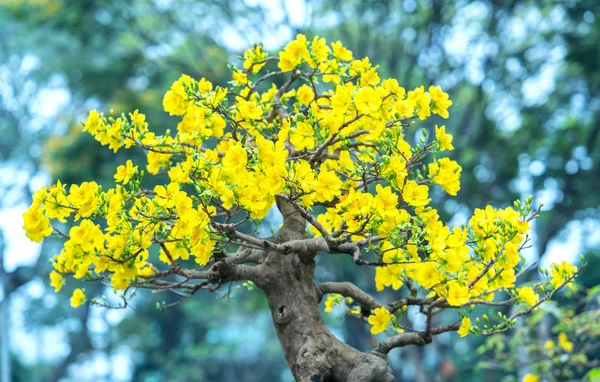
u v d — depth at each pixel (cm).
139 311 2064
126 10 1276
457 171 314
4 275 1788
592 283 1270
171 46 1323
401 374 1905
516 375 748
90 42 1304
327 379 347
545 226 1245
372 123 320
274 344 2509
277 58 390
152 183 1125
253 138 358
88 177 1249
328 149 369
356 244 317
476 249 324
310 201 303
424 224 310
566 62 1252
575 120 1284
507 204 1236
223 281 364
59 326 2400
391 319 339
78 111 1501
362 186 326
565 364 581
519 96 1305
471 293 327
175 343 2164
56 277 355
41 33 1455
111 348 2169
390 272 356
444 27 1241
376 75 366
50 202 305
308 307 358
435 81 1238
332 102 316
